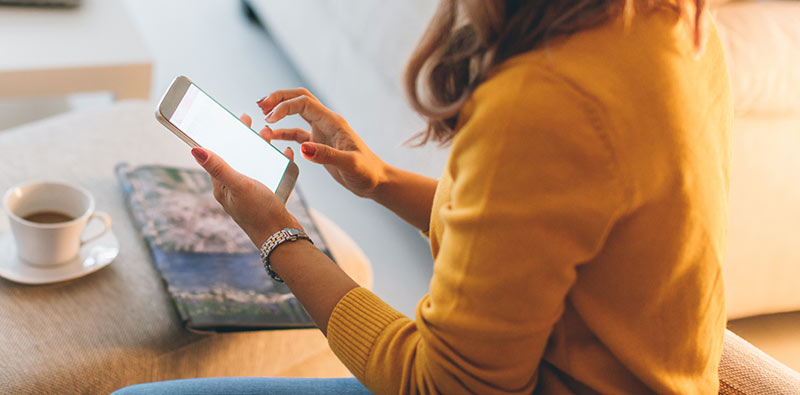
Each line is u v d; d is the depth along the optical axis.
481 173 0.52
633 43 0.52
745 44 1.25
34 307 0.88
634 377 0.61
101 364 0.85
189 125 0.81
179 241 1.01
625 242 0.54
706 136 0.56
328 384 0.83
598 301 0.57
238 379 0.81
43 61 1.45
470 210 0.53
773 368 0.70
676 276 0.56
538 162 0.50
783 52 1.26
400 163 1.64
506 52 0.53
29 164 1.09
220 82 2.12
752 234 1.15
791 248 1.15
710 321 0.61
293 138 0.91
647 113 0.51
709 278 0.58
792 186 1.24
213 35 2.32
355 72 1.77
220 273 0.98
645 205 0.52
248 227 0.75
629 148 0.50
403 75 0.58
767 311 1.05
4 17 1.54
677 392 0.60
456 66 0.56
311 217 1.14
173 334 0.91
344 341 0.67
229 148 0.84
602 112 0.50
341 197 1.84
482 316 0.54
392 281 1.65
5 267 0.90
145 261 0.99
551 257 0.52
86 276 0.94
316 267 0.70
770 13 1.33
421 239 1.79
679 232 0.54
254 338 0.96
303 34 2.02
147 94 1.63
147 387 0.78
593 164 0.50
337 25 1.83
